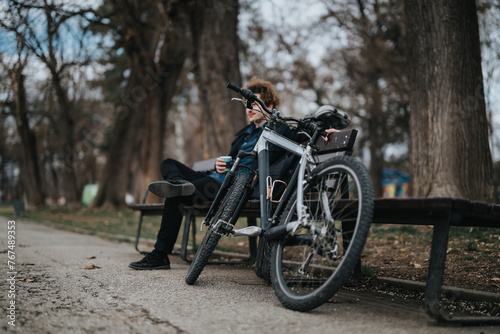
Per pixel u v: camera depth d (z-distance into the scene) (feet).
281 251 8.02
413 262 12.80
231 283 9.89
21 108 71.20
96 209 62.34
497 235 15.34
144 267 11.54
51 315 6.67
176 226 11.82
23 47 34.42
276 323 6.34
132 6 47.21
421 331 6.20
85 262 13.38
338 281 6.48
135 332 5.84
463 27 19.35
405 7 21.11
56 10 34.47
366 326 6.34
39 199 81.46
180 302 7.61
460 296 8.97
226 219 9.16
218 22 35.60
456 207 6.62
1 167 161.07
